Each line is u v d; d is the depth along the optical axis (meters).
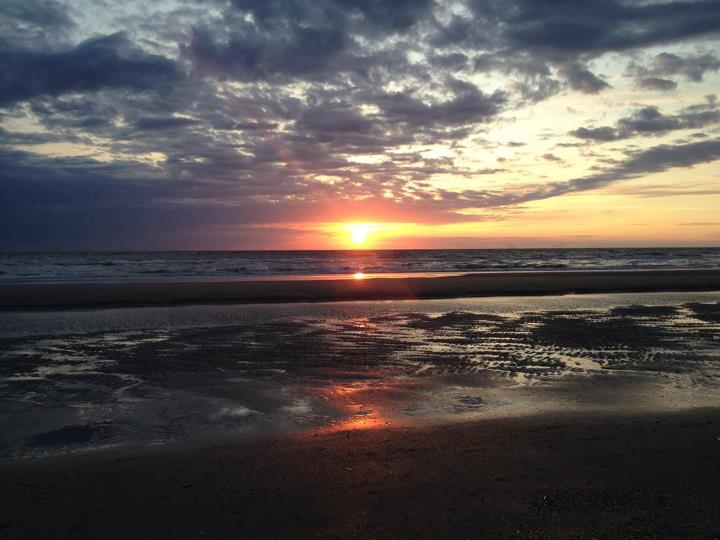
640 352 10.41
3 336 12.20
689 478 3.98
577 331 12.91
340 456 4.70
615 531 3.17
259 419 6.23
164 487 4.06
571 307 17.77
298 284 24.77
